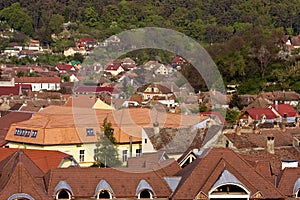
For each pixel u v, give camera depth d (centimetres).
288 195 7006
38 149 10325
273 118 17575
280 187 7069
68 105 11962
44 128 10888
